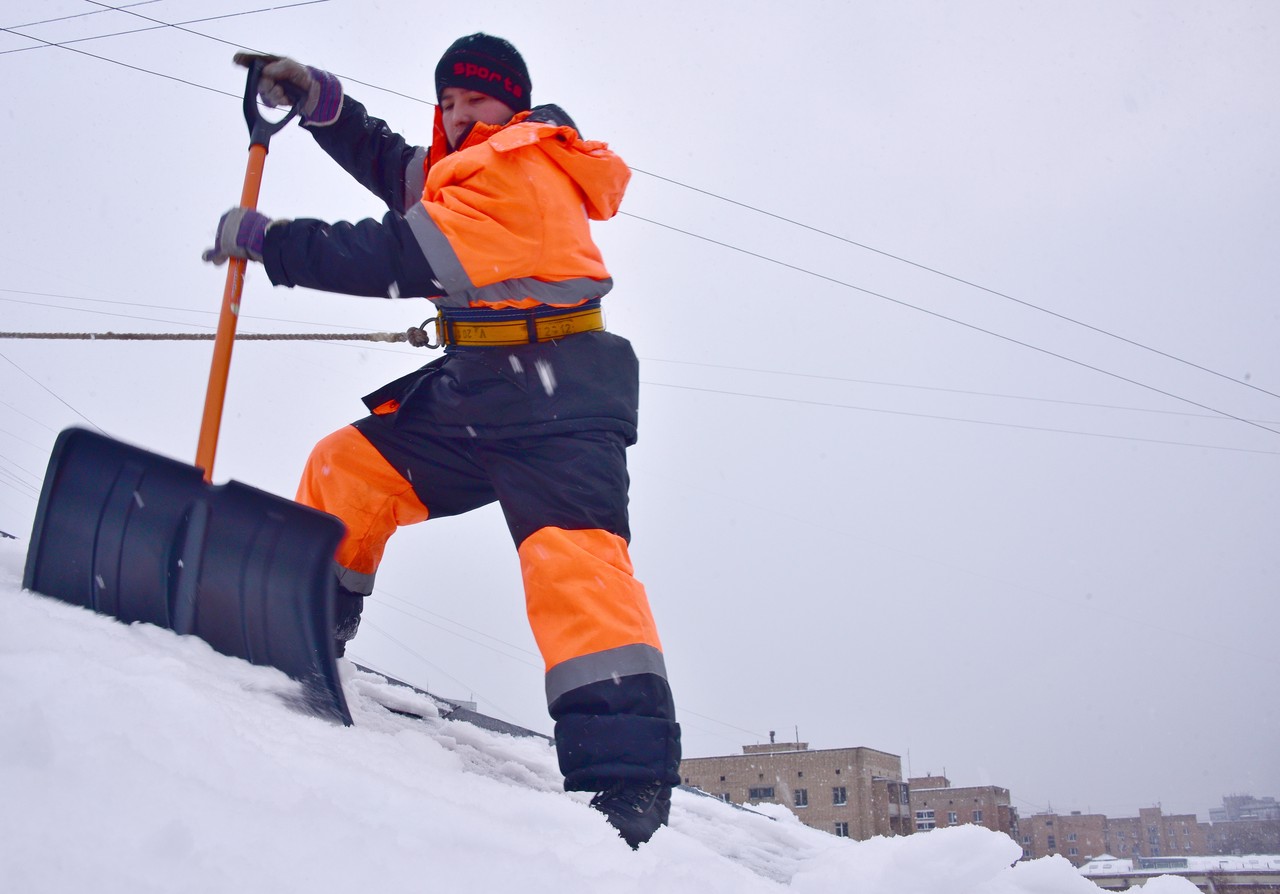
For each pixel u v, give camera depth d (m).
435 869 0.93
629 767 1.62
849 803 37.38
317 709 1.56
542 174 1.86
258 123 2.10
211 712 1.12
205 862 0.81
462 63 2.05
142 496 1.58
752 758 38.91
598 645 1.67
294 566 1.64
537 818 1.31
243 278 1.82
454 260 1.75
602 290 1.92
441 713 2.43
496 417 1.81
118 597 1.56
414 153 2.31
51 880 0.73
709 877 1.23
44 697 1.00
